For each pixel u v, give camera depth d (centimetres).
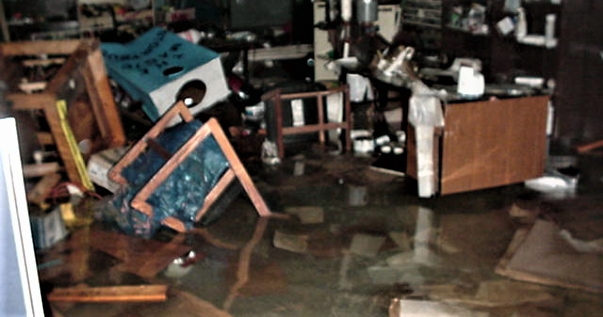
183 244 295
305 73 619
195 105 446
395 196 347
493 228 302
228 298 243
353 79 457
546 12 359
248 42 568
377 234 299
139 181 320
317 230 305
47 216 296
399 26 534
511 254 274
